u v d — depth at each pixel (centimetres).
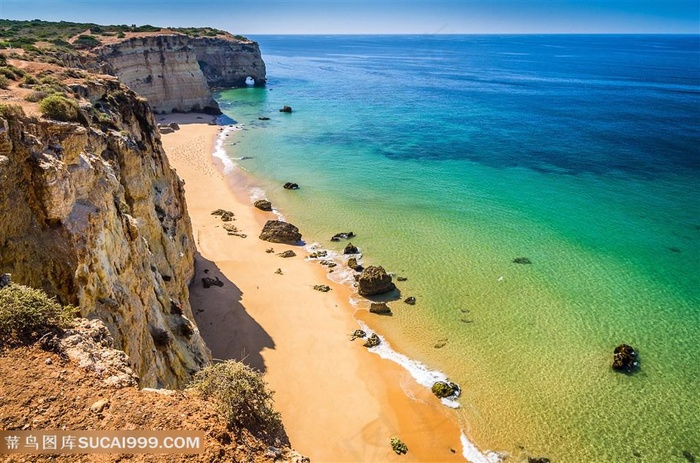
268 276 3925
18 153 1501
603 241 4644
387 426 2520
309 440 2398
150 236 2709
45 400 1030
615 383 2838
